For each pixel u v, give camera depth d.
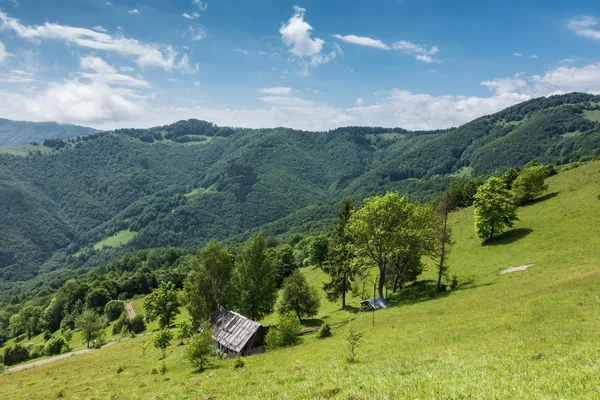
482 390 12.19
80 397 33.22
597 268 43.25
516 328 29.06
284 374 25.58
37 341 137.62
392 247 58.91
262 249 66.38
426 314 44.53
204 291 61.88
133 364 53.97
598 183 88.19
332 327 55.22
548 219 78.06
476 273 63.69
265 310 64.31
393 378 16.81
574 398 10.15
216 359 46.59
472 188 124.25
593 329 23.55
